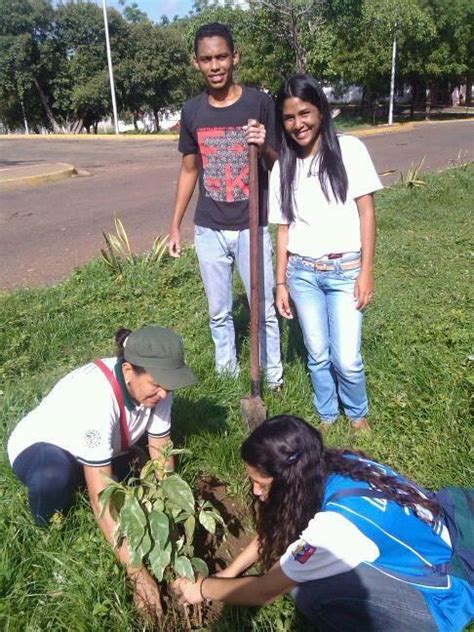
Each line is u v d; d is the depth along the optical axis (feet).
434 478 10.71
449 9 102.83
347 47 96.94
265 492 7.38
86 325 17.61
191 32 72.79
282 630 8.26
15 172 51.13
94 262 22.72
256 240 11.17
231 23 70.90
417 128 95.30
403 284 20.67
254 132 10.80
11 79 121.49
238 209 12.68
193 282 21.07
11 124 137.39
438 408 12.32
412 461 11.14
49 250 27.35
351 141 10.84
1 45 117.70
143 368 8.04
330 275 11.14
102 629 7.96
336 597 7.25
